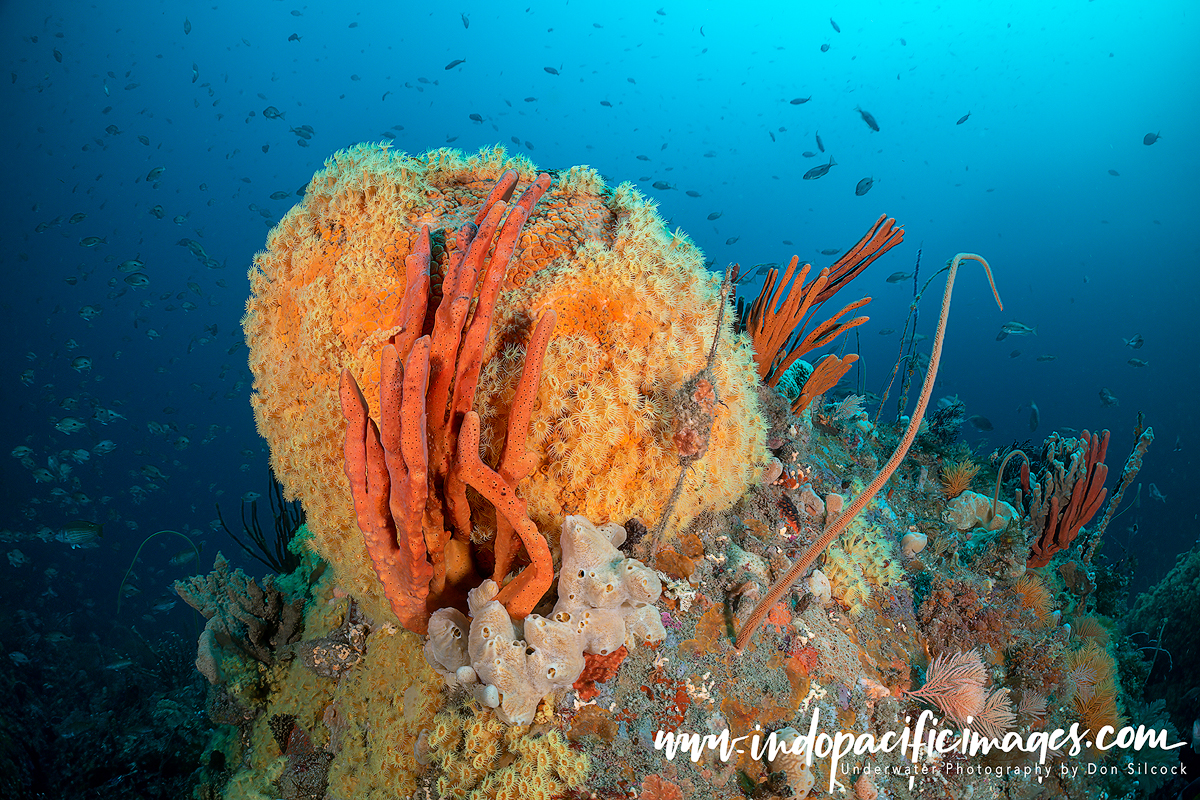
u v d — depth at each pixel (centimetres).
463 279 219
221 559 404
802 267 408
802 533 341
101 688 843
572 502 263
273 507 618
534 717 235
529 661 220
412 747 261
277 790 343
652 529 287
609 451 257
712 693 255
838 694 281
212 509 2519
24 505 1817
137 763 623
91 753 639
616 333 260
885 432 540
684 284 289
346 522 289
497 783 222
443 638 235
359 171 285
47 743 659
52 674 869
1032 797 321
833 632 306
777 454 376
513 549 245
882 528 398
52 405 2778
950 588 358
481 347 230
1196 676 737
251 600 392
